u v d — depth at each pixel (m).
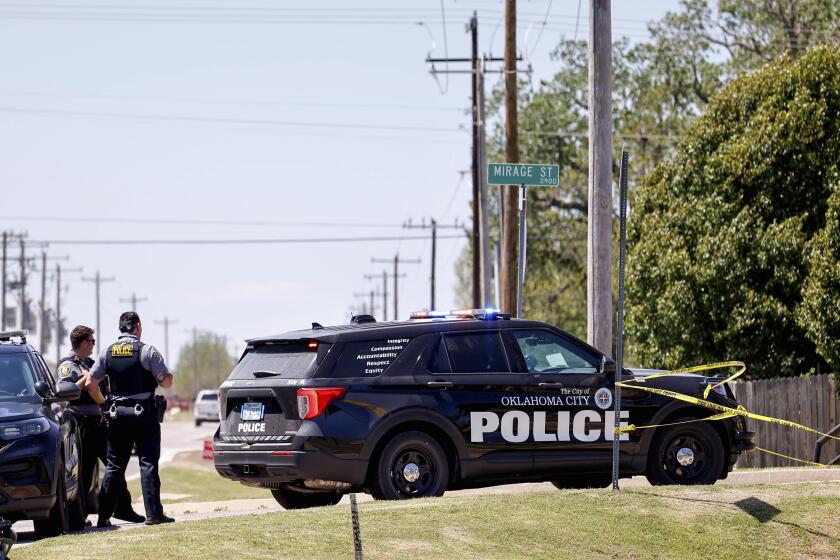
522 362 22.75
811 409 40.59
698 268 46.31
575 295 97.50
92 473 24.52
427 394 21.81
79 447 23.14
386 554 16.89
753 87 48.03
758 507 20.52
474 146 75.31
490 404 22.19
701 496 21.03
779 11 82.00
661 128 89.81
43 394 21.27
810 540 19.66
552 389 22.70
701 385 24.08
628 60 90.06
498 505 19.97
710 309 46.25
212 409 132.25
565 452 22.72
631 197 55.44
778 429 41.53
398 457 21.53
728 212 46.03
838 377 40.03
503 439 22.23
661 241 48.47
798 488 21.81
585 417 22.89
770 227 44.59
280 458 21.11
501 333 22.78
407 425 21.75
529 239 95.62
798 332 44.38
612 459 22.81
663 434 23.59
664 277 48.41
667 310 47.50
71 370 23.48
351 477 21.11
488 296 66.75
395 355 21.84
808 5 79.44
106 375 22.22
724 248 45.38
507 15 50.41
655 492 21.12
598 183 31.52
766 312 44.38
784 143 45.03
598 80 31.61
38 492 20.05
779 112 45.44
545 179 31.66
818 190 44.91
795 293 44.31
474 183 75.25
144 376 22.16
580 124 95.00
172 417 189.75
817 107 44.72
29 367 22.25
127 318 22.47
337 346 21.48
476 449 22.05
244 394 21.92
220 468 22.20
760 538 19.52
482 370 22.38
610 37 31.66
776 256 44.28
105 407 22.75
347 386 21.28
